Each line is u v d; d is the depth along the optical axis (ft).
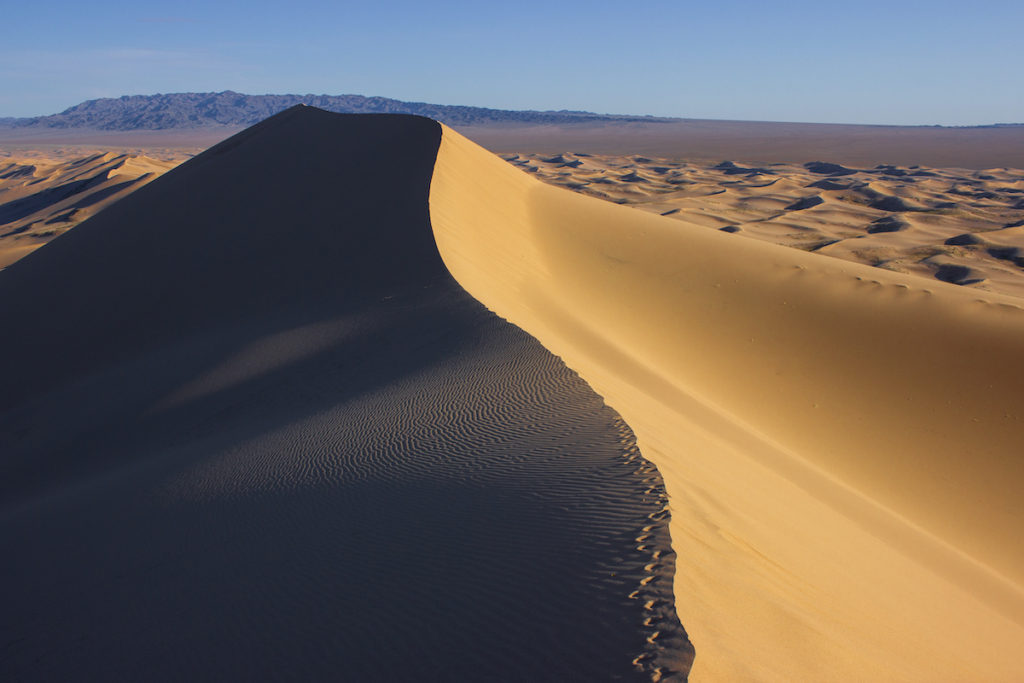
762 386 74.43
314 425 44.68
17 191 574.56
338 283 84.94
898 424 67.05
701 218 326.65
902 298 83.82
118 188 387.34
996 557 49.52
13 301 105.19
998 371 70.44
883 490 57.88
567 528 24.26
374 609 21.21
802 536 32.50
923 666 23.63
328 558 25.43
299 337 70.23
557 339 63.62
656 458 31.58
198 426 56.08
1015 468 60.13
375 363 57.52
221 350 74.84
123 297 98.58
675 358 80.02
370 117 144.87
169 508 36.29
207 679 19.72
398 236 91.30
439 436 37.83
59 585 29.68
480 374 48.08
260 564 26.27
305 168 124.16
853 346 78.43
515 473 30.58
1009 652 30.89
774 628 20.36
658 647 16.93
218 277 96.17
